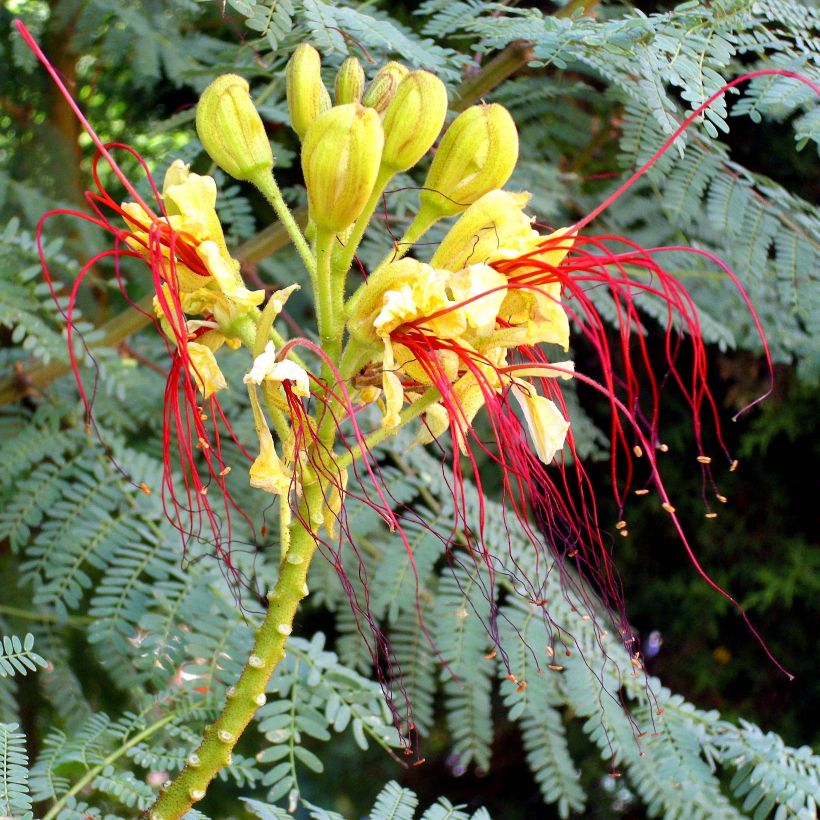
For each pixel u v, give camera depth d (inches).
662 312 26.4
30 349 23.8
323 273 17.7
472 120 18.2
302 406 17.4
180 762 20.0
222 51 24.1
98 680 28.0
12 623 24.6
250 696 17.6
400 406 17.2
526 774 35.4
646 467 33.2
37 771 19.4
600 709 22.2
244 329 17.7
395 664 23.0
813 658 32.4
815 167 30.1
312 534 17.6
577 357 32.9
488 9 21.7
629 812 33.3
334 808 33.6
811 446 32.0
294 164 28.6
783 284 24.0
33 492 22.6
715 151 24.1
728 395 31.0
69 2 25.1
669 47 19.8
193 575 21.7
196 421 17.8
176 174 18.0
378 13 22.8
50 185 27.5
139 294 27.2
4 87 27.9
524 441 18.4
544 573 23.7
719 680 33.1
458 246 17.9
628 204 27.7
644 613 34.1
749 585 32.9
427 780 35.4
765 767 21.5
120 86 29.5
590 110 30.0
